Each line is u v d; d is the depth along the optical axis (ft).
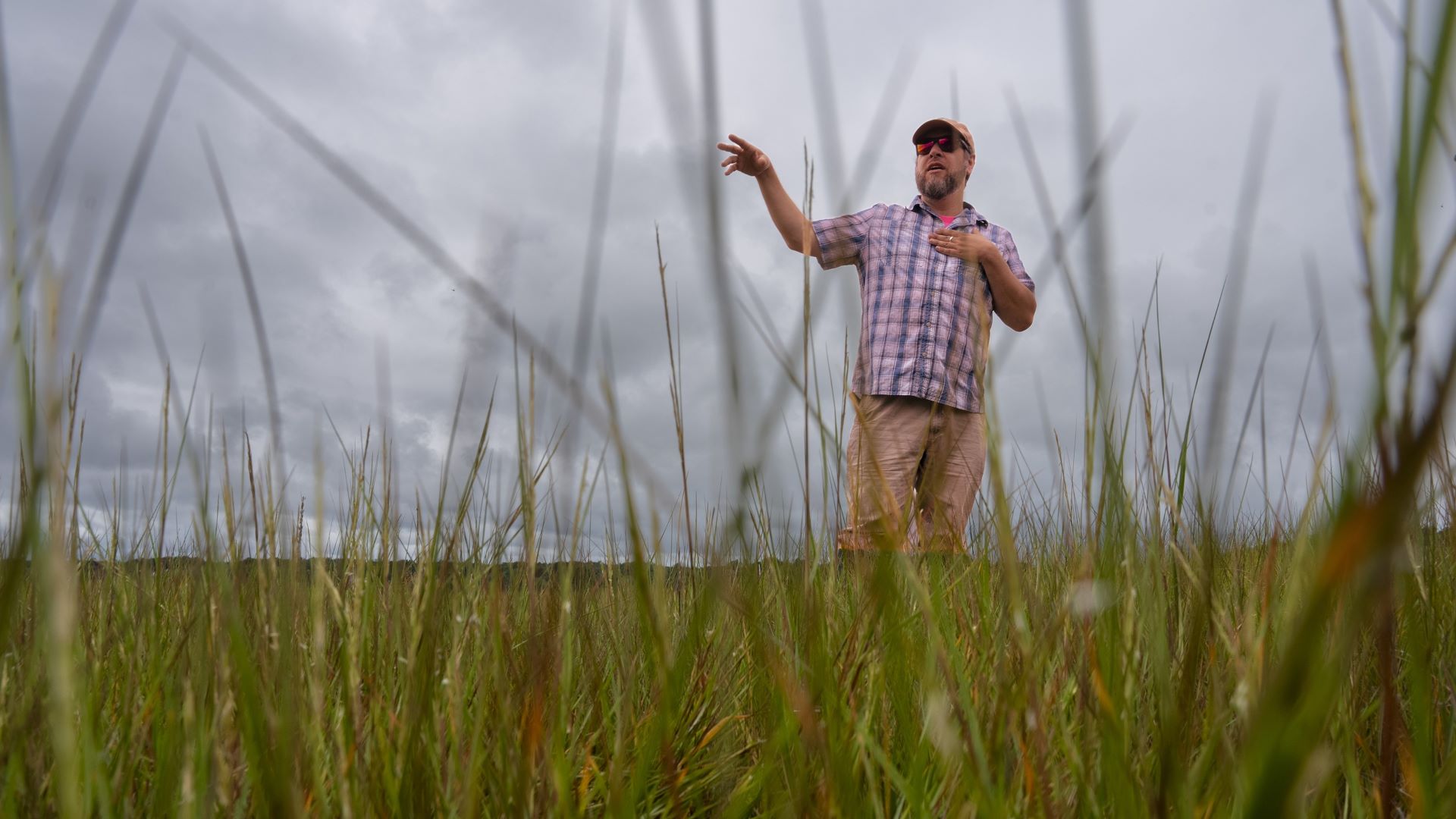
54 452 1.67
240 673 2.53
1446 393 0.80
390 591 3.82
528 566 2.96
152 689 3.36
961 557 4.35
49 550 1.95
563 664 3.32
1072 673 3.32
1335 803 2.84
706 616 3.01
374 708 3.15
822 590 3.43
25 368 1.66
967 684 3.17
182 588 4.22
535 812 2.88
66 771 1.92
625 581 4.91
